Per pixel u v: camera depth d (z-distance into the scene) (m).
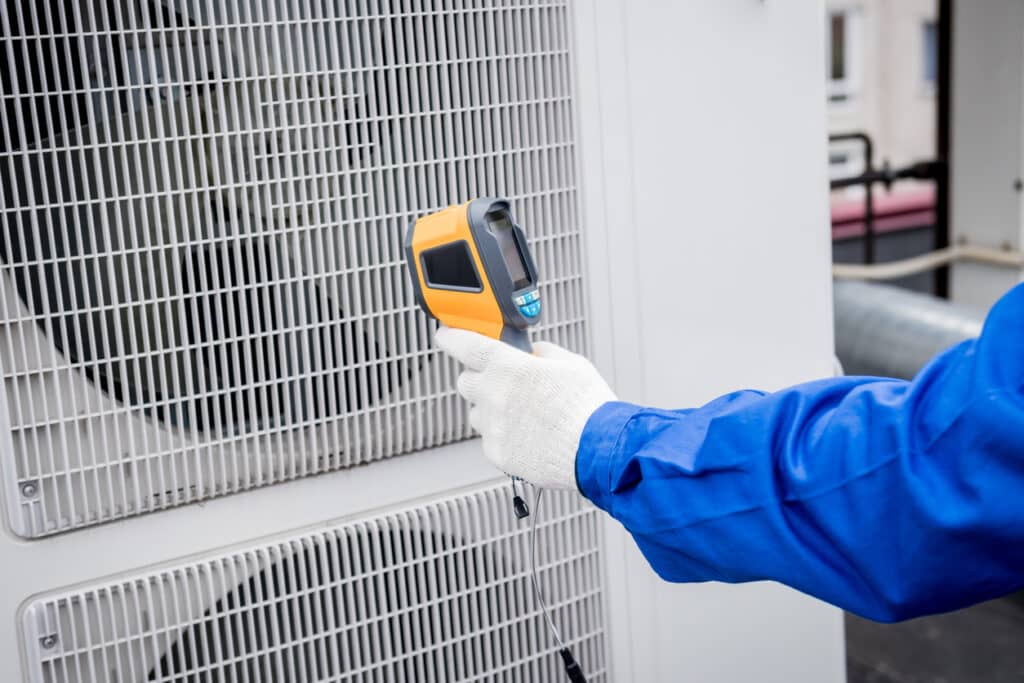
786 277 1.31
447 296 0.95
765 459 0.75
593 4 1.15
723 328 1.28
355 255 1.06
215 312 1.03
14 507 0.95
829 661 1.40
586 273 1.19
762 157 1.26
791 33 1.25
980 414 0.65
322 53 1.02
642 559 1.27
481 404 0.94
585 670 1.26
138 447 1.00
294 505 1.08
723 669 1.34
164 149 0.96
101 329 0.98
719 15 1.21
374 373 1.10
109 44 0.93
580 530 1.23
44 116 0.94
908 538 0.69
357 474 1.11
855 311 2.92
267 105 1.01
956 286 3.32
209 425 1.03
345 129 1.05
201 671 1.05
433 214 0.97
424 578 1.15
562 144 1.15
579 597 1.24
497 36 1.11
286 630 1.09
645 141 1.20
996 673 2.02
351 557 1.12
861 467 0.71
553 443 0.89
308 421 1.07
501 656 1.21
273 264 1.03
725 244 1.26
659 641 1.29
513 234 0.95
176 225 1.00
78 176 0.96
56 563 0.98
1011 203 3.10
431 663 1.17
